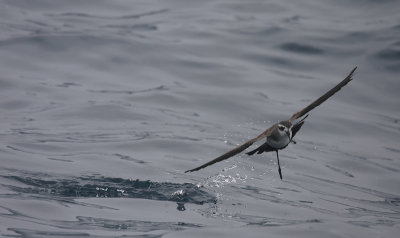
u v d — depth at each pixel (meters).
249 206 12.91
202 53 21.23
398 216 12.91
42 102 17.94
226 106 18.17
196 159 15.20
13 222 11.29
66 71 19.91
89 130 16.50
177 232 11.30
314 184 14.41
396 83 19.80
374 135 17.19
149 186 13.58
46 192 12.96
